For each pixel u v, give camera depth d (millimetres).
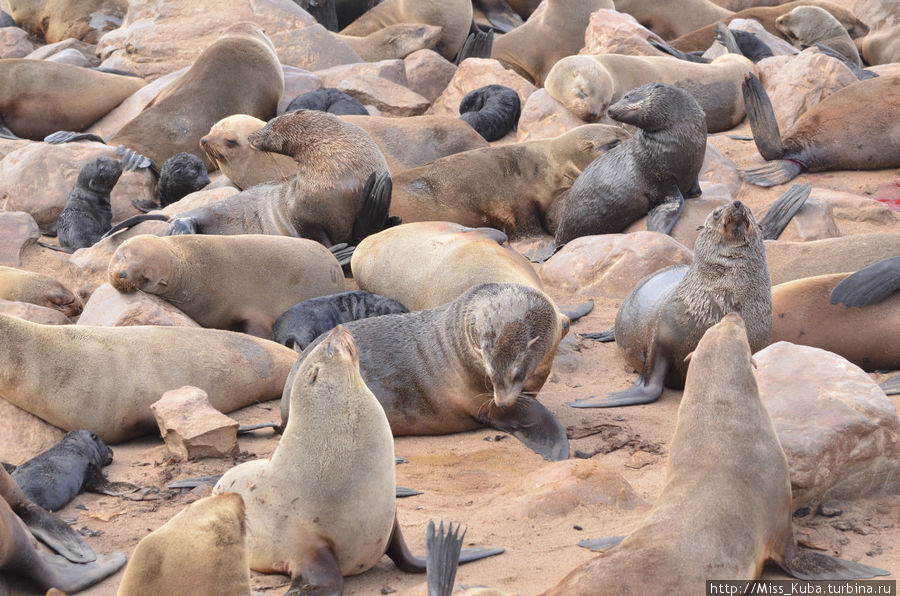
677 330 17984
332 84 38719
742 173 29781
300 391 11531
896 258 19062
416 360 16797
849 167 29969
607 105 33125
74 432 15727
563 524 12938
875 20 48938
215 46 35469
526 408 16734
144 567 7691
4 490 12883
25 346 16766
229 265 22219
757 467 11070
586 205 26484
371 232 26219
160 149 33375
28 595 11961
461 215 28703
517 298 15906
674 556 9891
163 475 15414
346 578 12008
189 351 17953
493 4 52062
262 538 11539
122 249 20969
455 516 13531
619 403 17828
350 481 11383
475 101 36062
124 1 53312
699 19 48344
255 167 29453
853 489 13375
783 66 34344
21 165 30312
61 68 37375
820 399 13477
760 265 17406
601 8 41250
